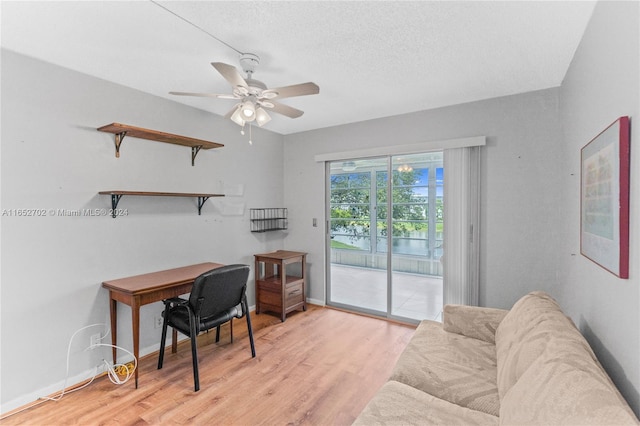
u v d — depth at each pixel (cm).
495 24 171
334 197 409
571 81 215
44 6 155
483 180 296
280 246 429
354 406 203
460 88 267
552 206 266
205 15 163
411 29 177
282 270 355
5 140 201
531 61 216
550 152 266
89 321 239
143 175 275
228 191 354
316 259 413
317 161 403
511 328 174
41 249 216
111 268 253
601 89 145
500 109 287
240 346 289
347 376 238
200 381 232
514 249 282
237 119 228
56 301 223
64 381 225
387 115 346
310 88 193
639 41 103
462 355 187
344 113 339
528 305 177
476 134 298
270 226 412
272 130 414
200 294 225
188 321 234
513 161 282
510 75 240
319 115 346
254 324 344
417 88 267
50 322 220
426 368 174
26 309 209
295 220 430
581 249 181
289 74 238
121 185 259
